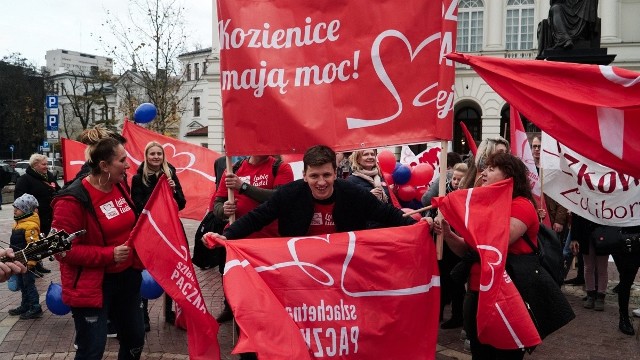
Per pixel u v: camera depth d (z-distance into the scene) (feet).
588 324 20.31
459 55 12.20
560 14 29.73
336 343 11.27
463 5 103.81
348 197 11.85
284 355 10.23
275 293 11.27
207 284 26.73
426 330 11.69
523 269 11.24
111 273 12.67
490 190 11.26
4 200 77.66
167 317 20.36
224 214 15.80
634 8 97.55
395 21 12.58
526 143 21.68
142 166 19.53
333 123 12.85
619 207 20.10
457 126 105.91
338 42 12.78
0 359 16.66
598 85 11.91
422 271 11.80
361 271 11.51
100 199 12.56
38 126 190.19
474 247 11.30
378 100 12.74
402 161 31.53
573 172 20.81
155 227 12.39
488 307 10.66
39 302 22.41
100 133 14.78
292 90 12.98
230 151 13.37
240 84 13.17
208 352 12.23
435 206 11.72
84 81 158.61
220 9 13.20
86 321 12.10
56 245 10.65
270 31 13.02
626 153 11.84
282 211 11.97
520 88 12.18
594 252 22.02
